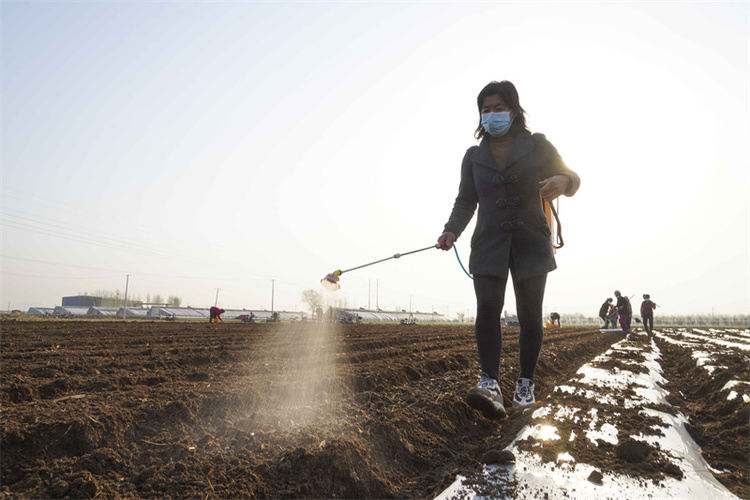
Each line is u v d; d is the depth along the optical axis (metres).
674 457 2.73
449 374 6.43
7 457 2.26
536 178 3.23
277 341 11.28
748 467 2.78
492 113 3.32
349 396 4.38
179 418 3.03
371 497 2.31
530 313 3.32
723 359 7.36
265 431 2.83
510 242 3.22
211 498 1.99
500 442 3.07
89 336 12.27
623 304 20.41
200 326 22.41
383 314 94.06
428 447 3.01
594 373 6.48
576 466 2.50
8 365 5.69
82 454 2.44
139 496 2.00
